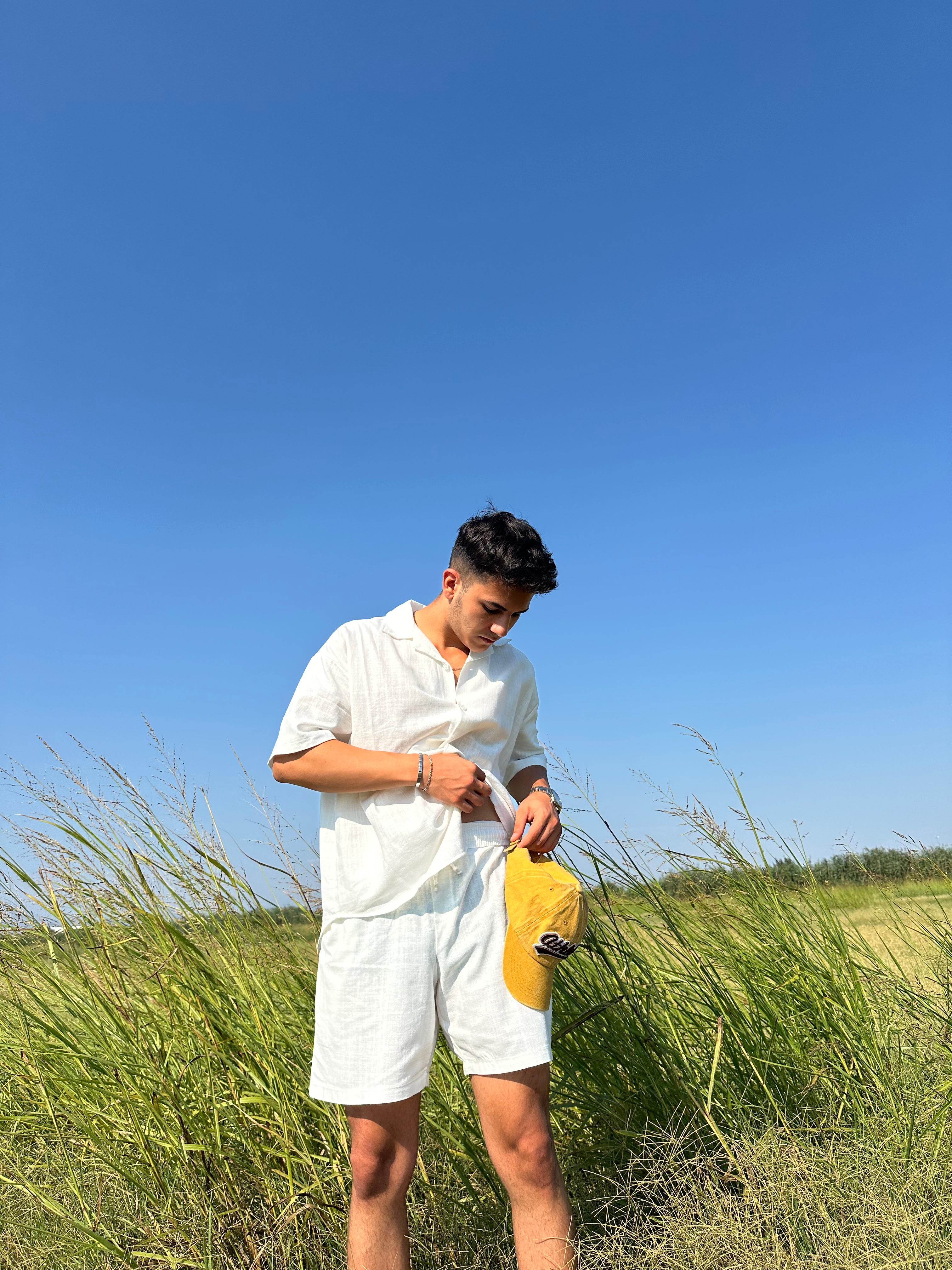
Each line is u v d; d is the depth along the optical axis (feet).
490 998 6.55
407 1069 6.42
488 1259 7.64
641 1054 9.15
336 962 6.66
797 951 10.73
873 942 12.10
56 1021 9.05
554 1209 6.43
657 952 10.46
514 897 6.62
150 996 8.84
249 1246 7.69
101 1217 8.04
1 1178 8.48
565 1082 9.11
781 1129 8.52
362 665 7.09
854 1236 6.72
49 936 8.89
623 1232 7.04
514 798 7.87
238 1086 8.59
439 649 7.32
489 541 6.81
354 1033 6.46
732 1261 6.61
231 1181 8.05
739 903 11.12
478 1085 6.56
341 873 6.81
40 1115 9.14
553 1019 9.16
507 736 7.53
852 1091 9.30
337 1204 7.91
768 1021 10.10
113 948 8.71
